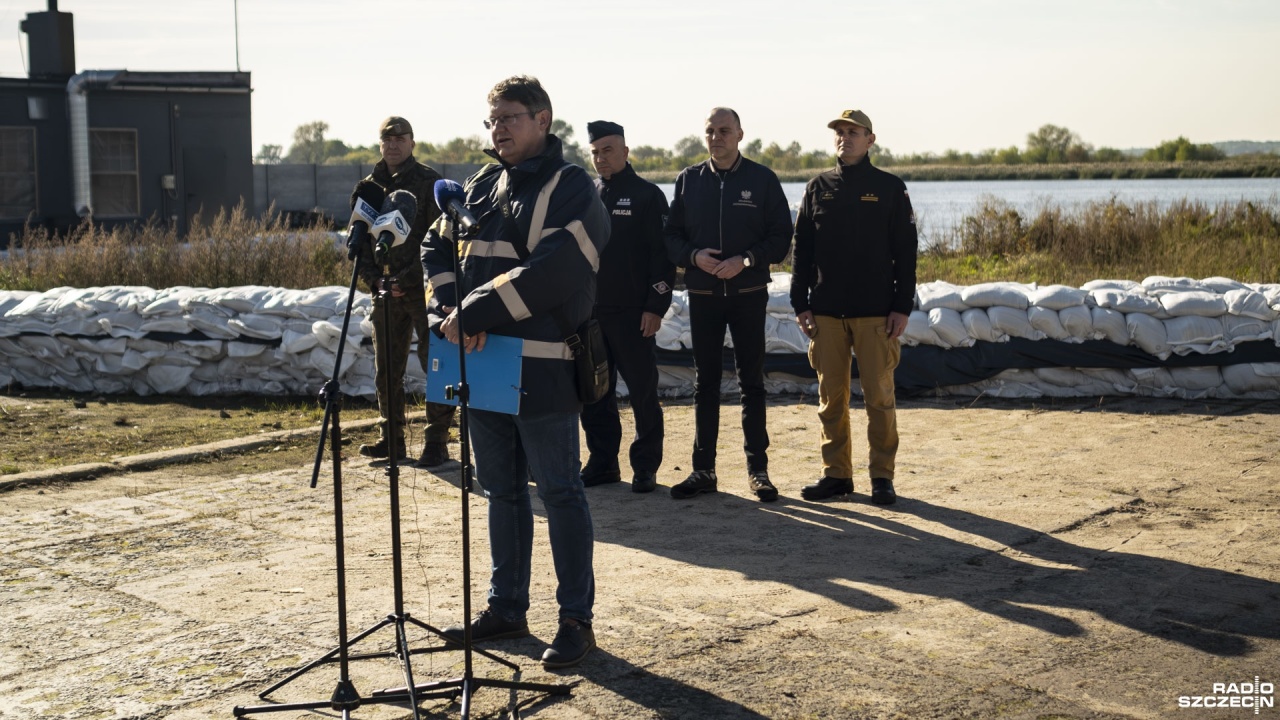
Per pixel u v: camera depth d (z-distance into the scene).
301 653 4.04
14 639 4.18
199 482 6.51
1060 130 102.06
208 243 13.01
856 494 6.17
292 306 9.06
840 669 3.85
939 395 8.76
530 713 3.56
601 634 4.18
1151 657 3.92
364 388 9.05
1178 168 89.94
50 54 20.78
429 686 3.62
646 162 91.31
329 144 87.81
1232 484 6.12
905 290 5.88
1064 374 8.55
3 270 12.88
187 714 3.56
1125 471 6.46
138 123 20.98
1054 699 3.61
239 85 22.23
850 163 5.95
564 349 3.92
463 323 3.72
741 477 6.60
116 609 4.48
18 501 6.09
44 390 9.74
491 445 4.11
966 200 39.41
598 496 6.25
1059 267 15.71
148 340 9.30
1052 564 4.91
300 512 5.87
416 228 6.79
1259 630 4.14
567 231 3.80
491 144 3.98
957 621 4.27
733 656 3.97
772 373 8.90
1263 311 8.25
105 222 20.59
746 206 6.06
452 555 5.14
